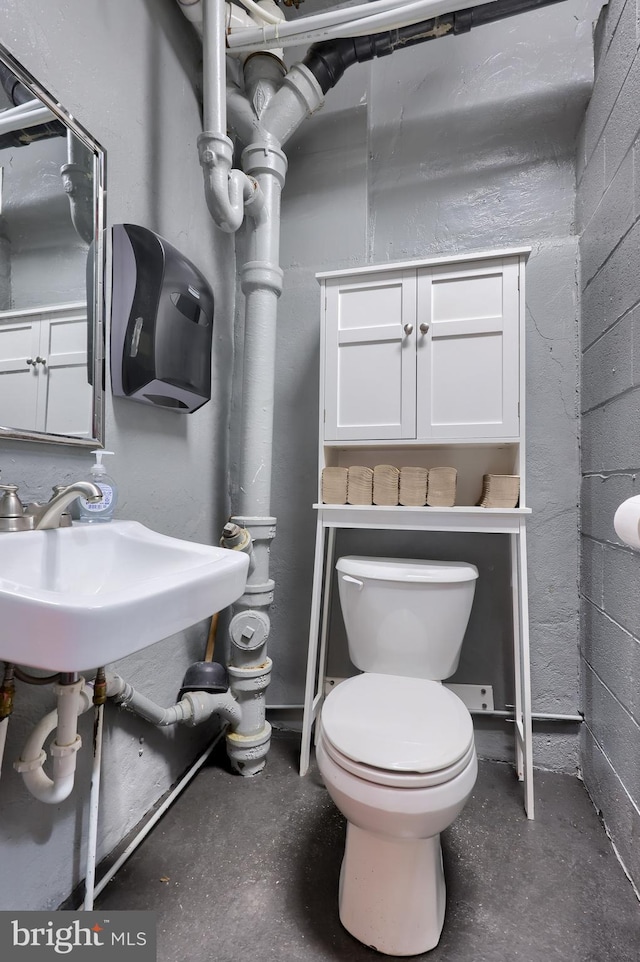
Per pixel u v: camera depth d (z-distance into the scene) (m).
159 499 1.32
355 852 0.93
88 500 0.78
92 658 0.52
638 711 1.05
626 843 1.08
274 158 1.48
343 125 1.71
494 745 1.51
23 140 0.90
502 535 1.53
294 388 1.73
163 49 1.35
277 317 1.75
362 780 0.83
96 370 1.07
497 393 1.31
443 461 1.57
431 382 1.36
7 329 0.86
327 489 1.44
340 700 1.05
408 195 1.65
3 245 0.86
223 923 0.94
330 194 1.72
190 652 1.47
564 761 1.46
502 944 0.90
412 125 1.65
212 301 1.38
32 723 0.90
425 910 0.89
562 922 0.94
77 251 1.02
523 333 1.30
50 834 0.93
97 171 1.07
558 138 1.52
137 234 1.12
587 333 1.41
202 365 1.32
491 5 1.32
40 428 0.92
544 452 1.50
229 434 1.74
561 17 1.52
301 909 0.97
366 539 1.65
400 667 1.33
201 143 1.23
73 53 1.01
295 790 1.35
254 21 1.42
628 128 1.15
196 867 1.08
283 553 1.72
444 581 1.28
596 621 1.32
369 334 1.42
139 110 1.24
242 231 1.75
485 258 1.32
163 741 1.31
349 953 0.88
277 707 1.68
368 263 1.67
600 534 1.30
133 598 0.56
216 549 0.86
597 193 1.34
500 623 1.52
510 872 1.07
